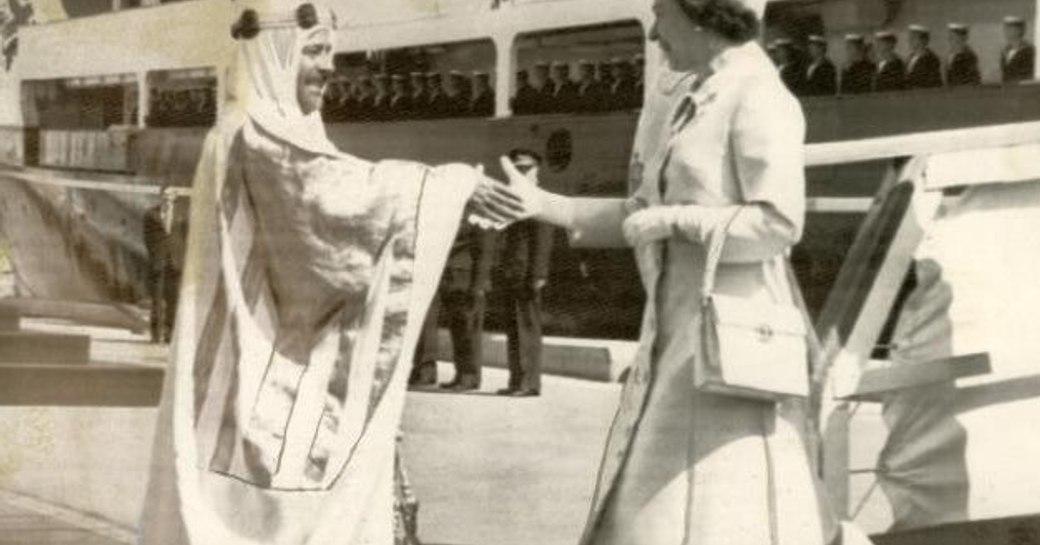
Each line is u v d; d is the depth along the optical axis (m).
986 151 6.31
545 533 6.64
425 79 6.84
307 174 6.95
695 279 6.44
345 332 6.90
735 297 6.40
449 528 6.76
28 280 7.52
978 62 6.29
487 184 6.75
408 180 6.83
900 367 6.41
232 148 7.06
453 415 6.75
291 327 6.97
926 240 6.37
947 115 6.32
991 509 6.42
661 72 6.50
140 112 7.31
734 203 6.39
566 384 6.62
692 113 6.45
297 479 6.91
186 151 7.19
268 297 7.00
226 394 7.03
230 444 7.00
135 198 7.30
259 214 7.03
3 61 7.59
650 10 6.51
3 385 7.35
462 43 6.79
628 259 6.54
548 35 6.66
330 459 6.88
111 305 7.36
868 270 6.39
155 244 7.24
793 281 6.42
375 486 6.84
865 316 6.41
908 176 6.36
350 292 6.90
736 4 6.39
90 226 7.42
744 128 6.38
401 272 6.84
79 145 7.47
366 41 6.89
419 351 6.81
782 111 6.37
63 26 7.48
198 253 7.12
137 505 7.18
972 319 6.39
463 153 6.79
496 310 6.72
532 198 6.68
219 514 7.01
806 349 6.41
